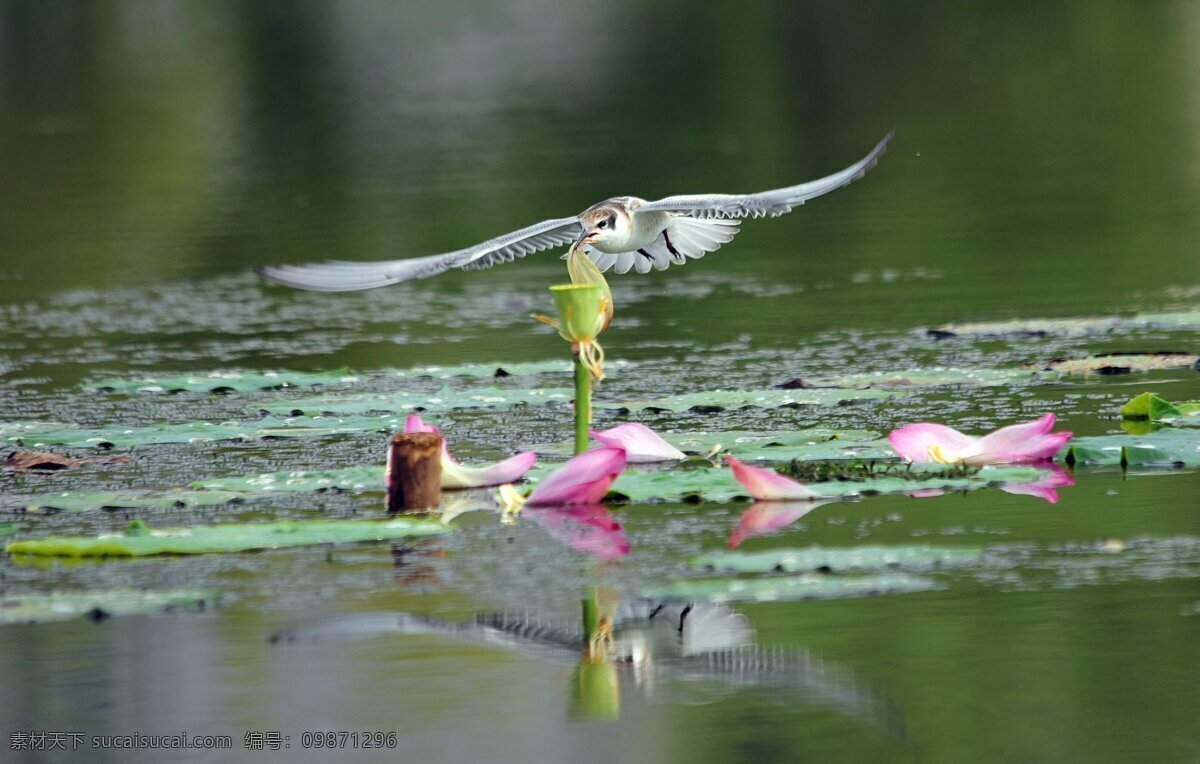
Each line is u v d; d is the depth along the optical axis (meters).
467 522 10.46
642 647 8.32
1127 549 9.27
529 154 29.09
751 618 8.63
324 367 16.53
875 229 23.08
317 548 10.03
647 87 36.41
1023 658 7.90
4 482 11.85
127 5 52.59
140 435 12.62
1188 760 6.92
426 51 43.94
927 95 33.34
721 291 19.89
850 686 7.74
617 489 10.74
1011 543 9.45
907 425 12.22
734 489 10.59
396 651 8.30
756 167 26.31
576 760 6.98
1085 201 23.61
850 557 9.00
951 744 7.12
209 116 35.62
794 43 41.16
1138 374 14.16
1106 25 40.12
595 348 11.37
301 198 26.73
